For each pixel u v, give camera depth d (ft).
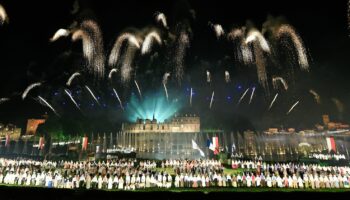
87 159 201.36
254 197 74.54
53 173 120.47
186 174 117.80
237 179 117.29
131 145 358.43
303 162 185.16
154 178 111.86
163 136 361.10
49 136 306.55
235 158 197.36
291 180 111.65
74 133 321.11
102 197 74.69
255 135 352.69
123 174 122.83
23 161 168.76
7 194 79.20
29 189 80.69
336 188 108.78
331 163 184.03
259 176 115.24
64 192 78.59
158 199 73.10
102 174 119.75
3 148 303.07
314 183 110.93
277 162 182.70
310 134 325.01
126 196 74.90
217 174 119.34
